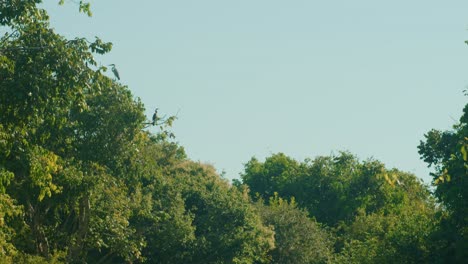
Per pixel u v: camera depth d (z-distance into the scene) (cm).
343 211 12556
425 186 10119
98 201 5634
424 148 6494
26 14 3266
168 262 7294
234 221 7900
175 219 7206
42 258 4412
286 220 9906
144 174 5859
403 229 5847
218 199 7988
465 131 5122
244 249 7938
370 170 12319
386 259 5738
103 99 5066
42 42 3247
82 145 5047
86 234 5856
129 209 6203
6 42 3319
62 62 3247
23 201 5275
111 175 5362
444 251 5394
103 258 6284
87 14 3222
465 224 5153
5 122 3256
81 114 4925
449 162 4897
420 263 5600
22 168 3428
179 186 7650
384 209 11712
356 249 6900
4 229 4084
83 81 3297
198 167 8631
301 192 13550
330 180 13225
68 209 5606
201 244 7419
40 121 3388
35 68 3219
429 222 5662
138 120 5131
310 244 9781
